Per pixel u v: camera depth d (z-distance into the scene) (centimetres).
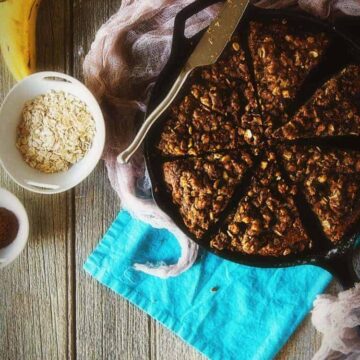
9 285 86
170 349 86
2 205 82
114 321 86
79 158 80
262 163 75
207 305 84
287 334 83
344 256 75
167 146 75
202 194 75
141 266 83
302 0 78
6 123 79
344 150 75
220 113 75
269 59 74
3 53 80
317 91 74
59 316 86
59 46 84
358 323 77
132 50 81
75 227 85
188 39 73
